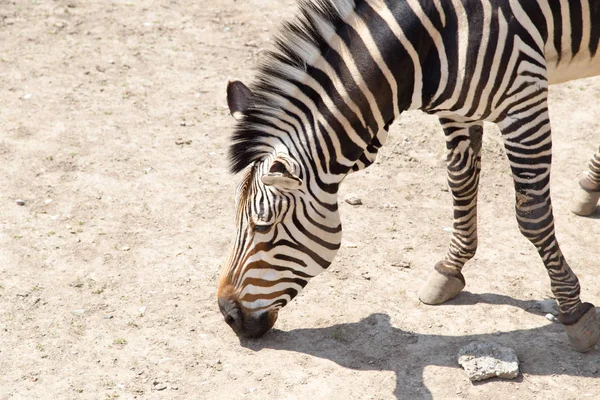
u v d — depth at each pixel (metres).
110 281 7.59
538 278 7.73
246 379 6.37
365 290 7.54
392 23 5.73
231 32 12.88
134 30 12.81
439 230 8.54
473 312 7.22
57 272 7.67
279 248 5.97
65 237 8.20
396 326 7.02
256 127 5.86
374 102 5.82
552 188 9.29
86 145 9.84
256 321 6.30
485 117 6.11
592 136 10.30
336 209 6.06
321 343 6.80
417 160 9.88
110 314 7.13
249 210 5.90
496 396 6.16
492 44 5.75
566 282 6.46
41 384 6.26
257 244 5.95
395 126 10.60
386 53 5.72
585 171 9.58
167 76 11.54
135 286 7.53
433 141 10.27
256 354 6.66
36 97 10.80
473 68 5.80
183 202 8.90
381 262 7.98
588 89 11.48
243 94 5.99
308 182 5.84
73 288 7.46
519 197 6.22
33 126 10.14
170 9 13.61
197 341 6.82
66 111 10.52
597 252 8.12
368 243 8.29
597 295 7.40
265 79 5.81
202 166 9.59
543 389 6.22
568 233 8.46
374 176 9.57
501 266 7.93
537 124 5.98
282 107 5.81
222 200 8.96
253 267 6.02
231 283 6.17
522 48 5.81
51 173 9.26
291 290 6.18
